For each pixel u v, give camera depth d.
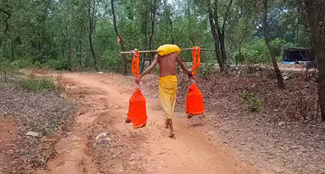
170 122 6.13
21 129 6.25
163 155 5.34
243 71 15.12
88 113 8.56
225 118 7.41
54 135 6.47
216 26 14.79
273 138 5.91
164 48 6.01
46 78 12.78
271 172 4.61
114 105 9.53
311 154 5.10
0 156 4.96
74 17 24.36
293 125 6.60
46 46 27.67
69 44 26.16
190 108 6.68
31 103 8.57
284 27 12.49
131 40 21.33
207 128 6.72
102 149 5.72
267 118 7.22
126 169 4.82
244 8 12.94
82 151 5.80
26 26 21.25
